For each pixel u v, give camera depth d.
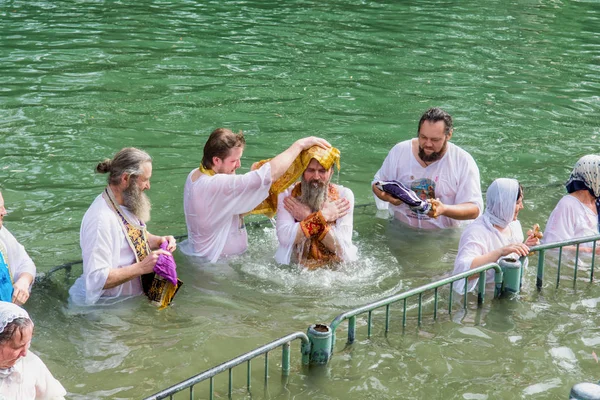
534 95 12.08
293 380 4.94
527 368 5.17
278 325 5.73
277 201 6.73
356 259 6.77
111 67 12.63
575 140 10.19
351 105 11.27
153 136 9.70
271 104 11.16
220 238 6.69
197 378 4.28
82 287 6.01
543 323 5.73
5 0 17.50
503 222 6.16
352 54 14.12
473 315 5.82
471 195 7.32
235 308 5.96
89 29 15.16
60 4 17.41
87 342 5.43
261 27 15.96
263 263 6.67
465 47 14.97
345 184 8.54
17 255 5.60
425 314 5.85
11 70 12.20
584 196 6.91
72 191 8.07
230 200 6.48
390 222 7.66
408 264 6.80
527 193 8.38
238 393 4.80
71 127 9.87
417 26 16.61
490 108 11.38
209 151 6.54
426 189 7.45
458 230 7.53
